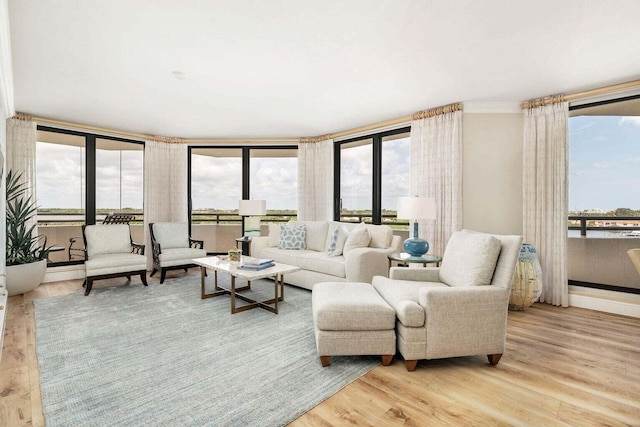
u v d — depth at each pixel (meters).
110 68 3.03
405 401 1.84
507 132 4.09
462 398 1.87
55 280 4.78
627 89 3.39
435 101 4.06
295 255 4.46
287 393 1.90
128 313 3.31
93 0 2.03
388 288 2.64
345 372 2.16
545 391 1.94
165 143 5.91
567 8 2.14
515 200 4.07
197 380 2.04
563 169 3.66
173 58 2.84
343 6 2.12
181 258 4.82
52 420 1.64
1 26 2.12
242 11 2.17
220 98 3.89
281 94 3.77
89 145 5.20
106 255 4.44
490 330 2.22
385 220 5.36
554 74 3.21
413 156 4.53
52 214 5.22
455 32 2.44
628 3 2.08
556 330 2.94
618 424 1.64
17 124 4.36
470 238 2.64
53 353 2.40
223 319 3.15
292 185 6.51
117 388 1.94
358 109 4.37
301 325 3.00
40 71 3.08
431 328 2.16
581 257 3.89
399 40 2.56
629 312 3.34
